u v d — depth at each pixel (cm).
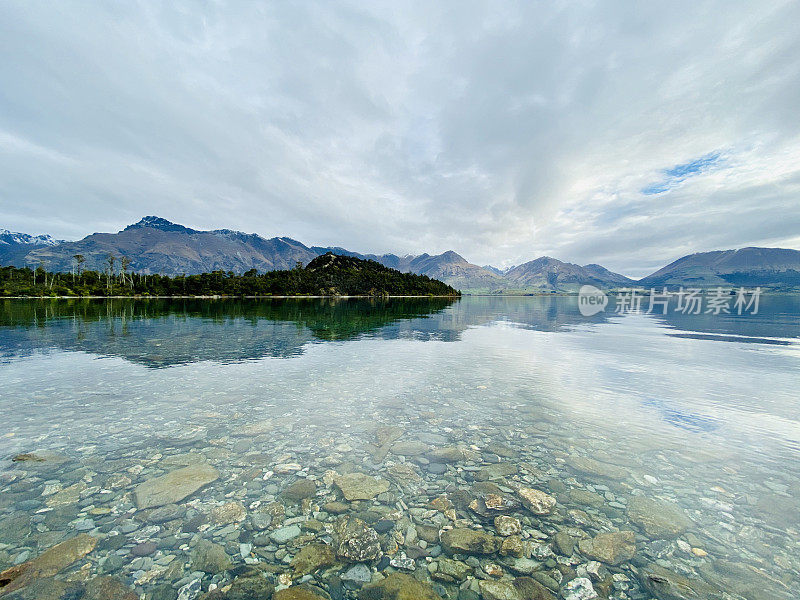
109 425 930
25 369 1543
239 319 4147
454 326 3688
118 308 6066
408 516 575
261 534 526
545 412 1067
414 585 443
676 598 421
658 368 1677
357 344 2364
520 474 708
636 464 752
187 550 489
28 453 762
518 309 7388
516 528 546
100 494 616
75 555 471
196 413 1030
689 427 952
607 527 551
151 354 1902
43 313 4703
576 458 776
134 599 405
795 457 783
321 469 718
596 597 426
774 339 2666
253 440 852
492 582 448
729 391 1291
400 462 753
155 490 626
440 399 1195
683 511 591
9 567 445
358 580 449
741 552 499
